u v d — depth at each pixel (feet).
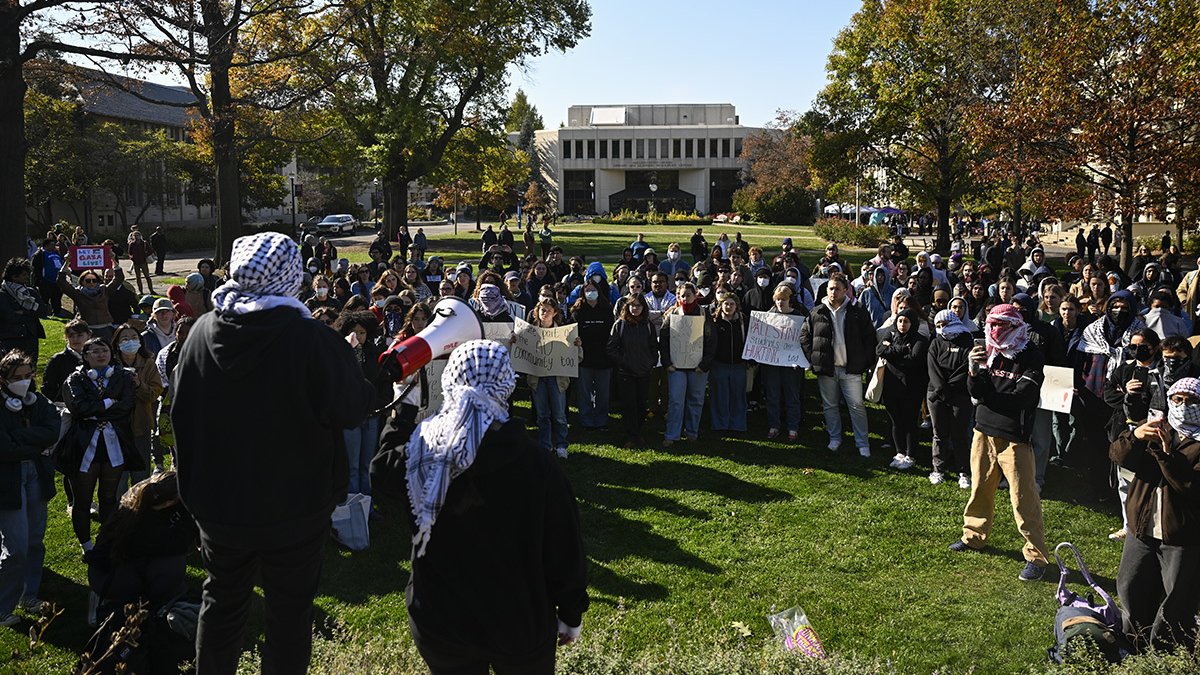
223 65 80.12
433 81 137.59
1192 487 15.39
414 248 61.52
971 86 104.88
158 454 25.80
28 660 15.31
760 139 316.60
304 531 9.75
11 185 67.72
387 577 23.17
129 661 14.88
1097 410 28.81
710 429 37.81
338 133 134.72
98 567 16.03
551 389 33.73
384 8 116.78
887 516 27.45
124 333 25.79
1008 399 23.00
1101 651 16.15
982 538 24.64
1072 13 70.03
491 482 9.37
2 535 19.75
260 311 9.27
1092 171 70.23
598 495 29.55
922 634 19.93
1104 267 42.50
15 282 38.78
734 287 44.42
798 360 34.88
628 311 34.78
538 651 9.88
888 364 32.04
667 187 384.06
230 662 10.44
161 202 184.75
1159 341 25.58
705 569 23.53
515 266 73.05
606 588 22.36
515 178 174.50
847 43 124.67
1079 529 26.37
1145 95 64.34
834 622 20.49
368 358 26.04
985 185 117.29
